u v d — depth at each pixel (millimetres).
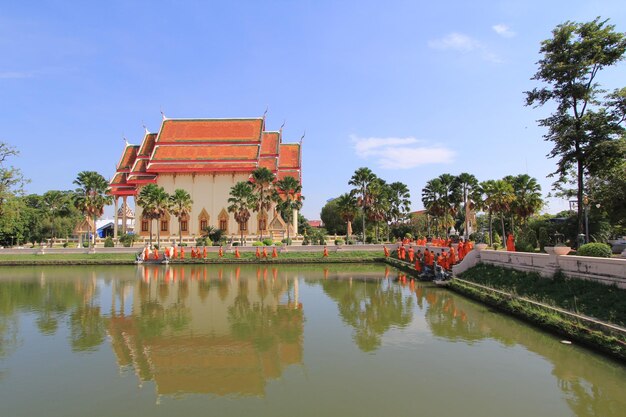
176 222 65188
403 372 10500
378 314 17438
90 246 50000
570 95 23562
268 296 22594
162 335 14430
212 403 8852
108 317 17453
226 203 65750
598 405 8508
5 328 15641
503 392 9188
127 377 10484
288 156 72250
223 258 45406
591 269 14344
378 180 58094
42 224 68438
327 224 83562
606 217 30359
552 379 9875
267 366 11133
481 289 20359
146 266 43000
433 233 68375
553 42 23547
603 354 10953
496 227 59031
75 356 12219
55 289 26188
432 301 20297
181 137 68625
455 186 53531
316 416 8133
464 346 12609
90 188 53500
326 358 11703
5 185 33625
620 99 22016
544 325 13648
